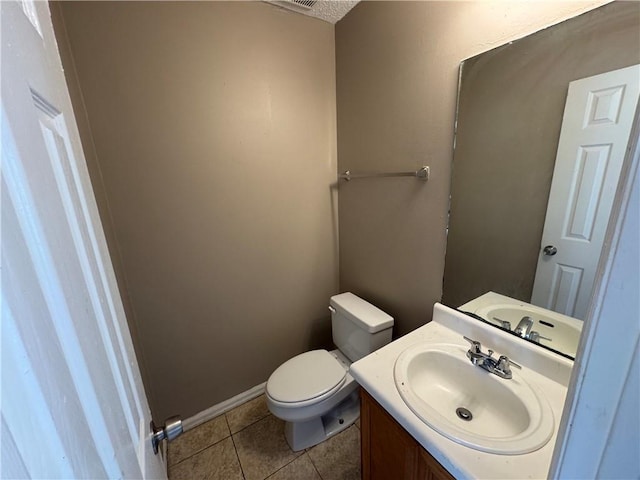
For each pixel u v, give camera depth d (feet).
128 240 4.05
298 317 6.01
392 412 2.59
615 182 2.31
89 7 3.35
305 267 5.87
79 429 0.82
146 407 2.12
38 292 0.73
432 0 3.49
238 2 4.24
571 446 1.17
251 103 4.62
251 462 4.44
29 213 0.74
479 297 3.53
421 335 3.62
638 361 0.92
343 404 5.29
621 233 0.90
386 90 4.34
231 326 5.24
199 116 4.24
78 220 1.27
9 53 0.73
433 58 3.60
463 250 3.66
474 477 1.96
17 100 0.75
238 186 4.78
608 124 2.29
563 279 2.73
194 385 5.08
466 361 3.10
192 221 4.49
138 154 3.92
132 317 4.19
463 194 3.54
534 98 2.73
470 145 3.36
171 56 3.90
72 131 1.51
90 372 0.97
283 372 4.65
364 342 4.71
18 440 0.58
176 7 3.83
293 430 4.56
